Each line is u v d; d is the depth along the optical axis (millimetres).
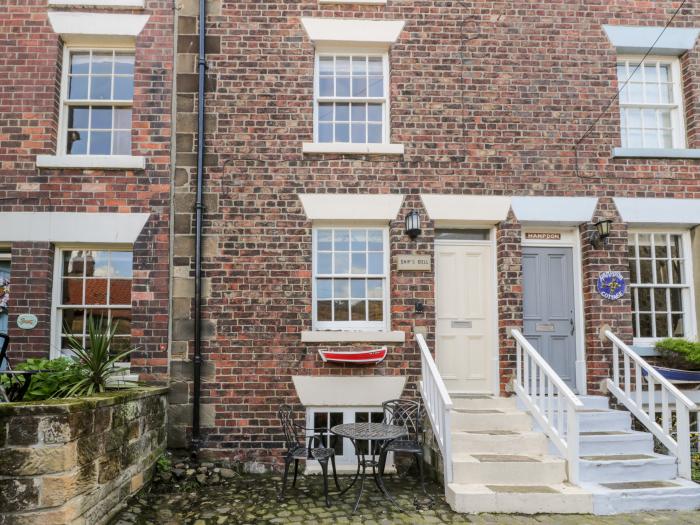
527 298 7102
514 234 6879
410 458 6488
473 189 6930
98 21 6805
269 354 6559
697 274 7137
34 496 3885
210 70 6934
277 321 6613
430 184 6898
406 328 6656
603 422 6227
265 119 6910
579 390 6945
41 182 6555
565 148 7078
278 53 7016
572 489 5176
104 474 4578
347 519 4840
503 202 6910
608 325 6820
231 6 7039
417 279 6730
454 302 6996
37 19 6766
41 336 6355
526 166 7008
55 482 3904
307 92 6988
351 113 7242
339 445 6621
